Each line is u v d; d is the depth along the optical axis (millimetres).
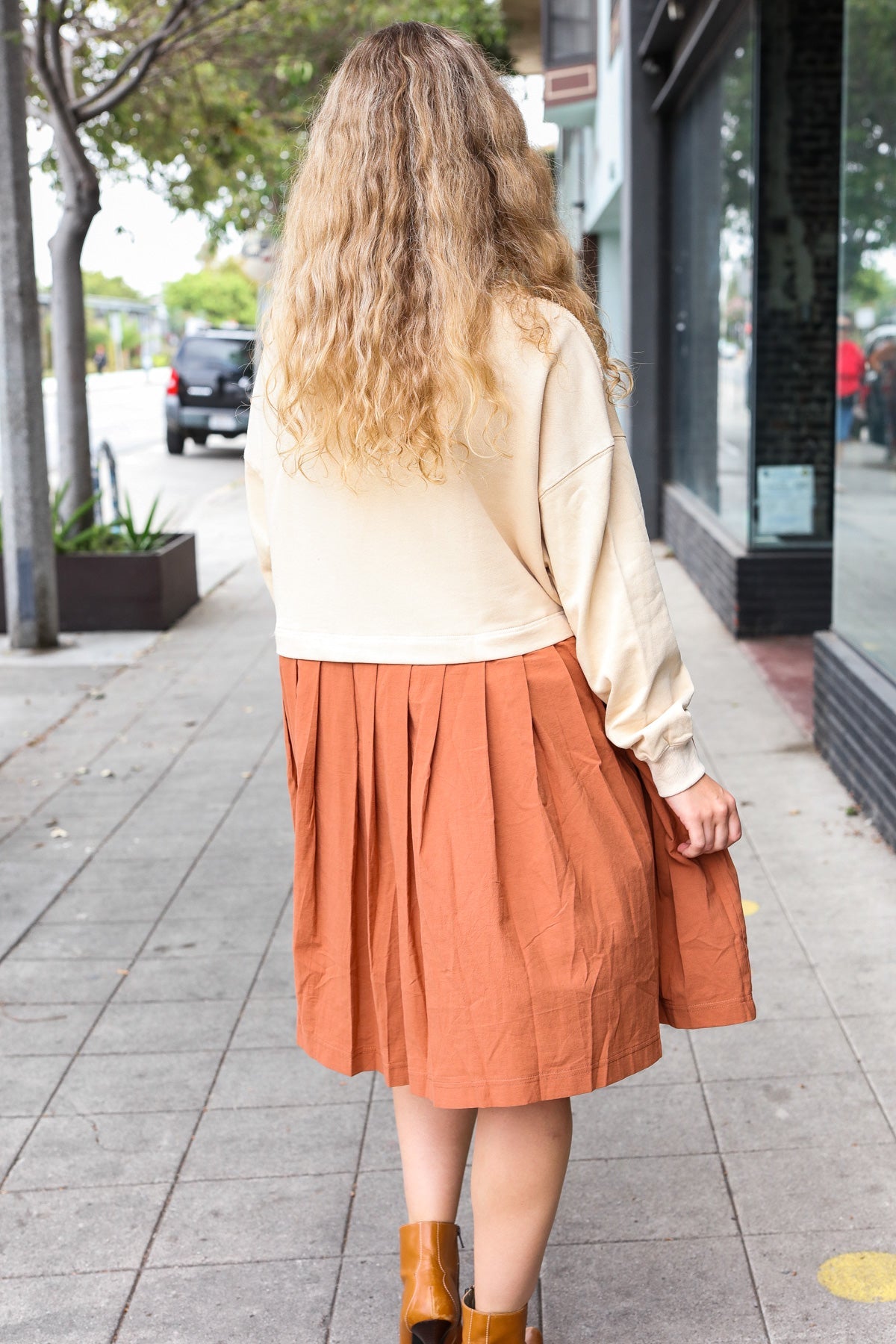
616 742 1651
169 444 23250
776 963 3410
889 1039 2988
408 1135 1875
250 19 10227
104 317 84688
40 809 5027
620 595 1605
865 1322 2074
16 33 7105
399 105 1601
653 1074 2891
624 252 11398
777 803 4668
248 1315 2166
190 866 4355
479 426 1545
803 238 7074
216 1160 2635
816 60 6965
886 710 4184
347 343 1566
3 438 7719
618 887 1633
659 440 11133
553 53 15789
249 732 6055
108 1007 3344
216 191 11703
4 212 7453
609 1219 2377
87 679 7203
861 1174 2477
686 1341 2053
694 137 9609
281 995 3377
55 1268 2311
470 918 1599
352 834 1704
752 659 6812
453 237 1555
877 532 4500
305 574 1701
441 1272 1797
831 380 7117
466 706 1615
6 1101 2893
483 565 1610
